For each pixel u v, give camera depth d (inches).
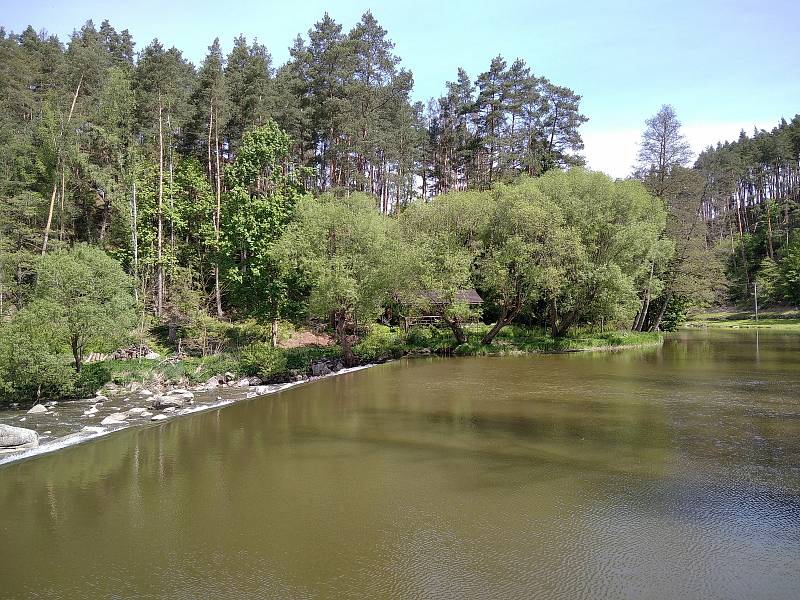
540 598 293.1
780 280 2989.7
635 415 735.7
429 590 302.8
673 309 2370.8
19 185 1579.7
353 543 363.9
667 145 2186.3
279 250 1346.0
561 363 1347.2
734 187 3627.0
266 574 324.5
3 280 1295.5
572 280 1672.0
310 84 1923.0
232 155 1980.8
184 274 1552.7
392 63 2128.4
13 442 611.5
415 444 607.8
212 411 821.9
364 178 1955.0
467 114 2568.9
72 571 333.4
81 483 496.7
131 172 1504.7
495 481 482.9
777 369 1171.3
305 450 590.9
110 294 949.8
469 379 1093.8
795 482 469.1
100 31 2691.9
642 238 1664.6
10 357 813.2
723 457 542.9
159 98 1608.0
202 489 474.0
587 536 369.4
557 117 2518.5
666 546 353.7
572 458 547.2
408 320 1798.7
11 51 2062.0
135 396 937.5
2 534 389.1
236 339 1459.2
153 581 318.7
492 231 1644.9
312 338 1718.8
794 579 310.2
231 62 1983.3
